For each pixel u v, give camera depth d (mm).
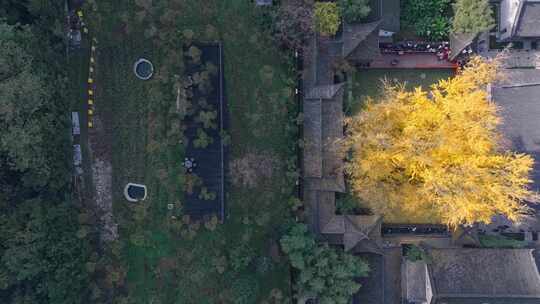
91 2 37781
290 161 39375
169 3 38844
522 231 41250
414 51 41500
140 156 38844
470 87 33906
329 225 39188
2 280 31797
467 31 39500
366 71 41656
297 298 37375
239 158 39562
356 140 35250
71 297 34688
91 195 38500
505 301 36719
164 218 38812
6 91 30828
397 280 40500
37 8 33969
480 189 33094
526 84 39406
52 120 34656
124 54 38719
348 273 36812
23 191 34281
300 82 40031
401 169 37875
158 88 38406
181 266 39000
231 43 39625
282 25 37469
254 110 39875
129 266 38719
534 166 39125
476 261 38000
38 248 33125
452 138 32875
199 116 37438
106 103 38625
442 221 38719
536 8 38406
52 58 35469
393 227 41688
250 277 37719
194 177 37656
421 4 41125
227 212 39094
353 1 38312
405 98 36250
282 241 36688
